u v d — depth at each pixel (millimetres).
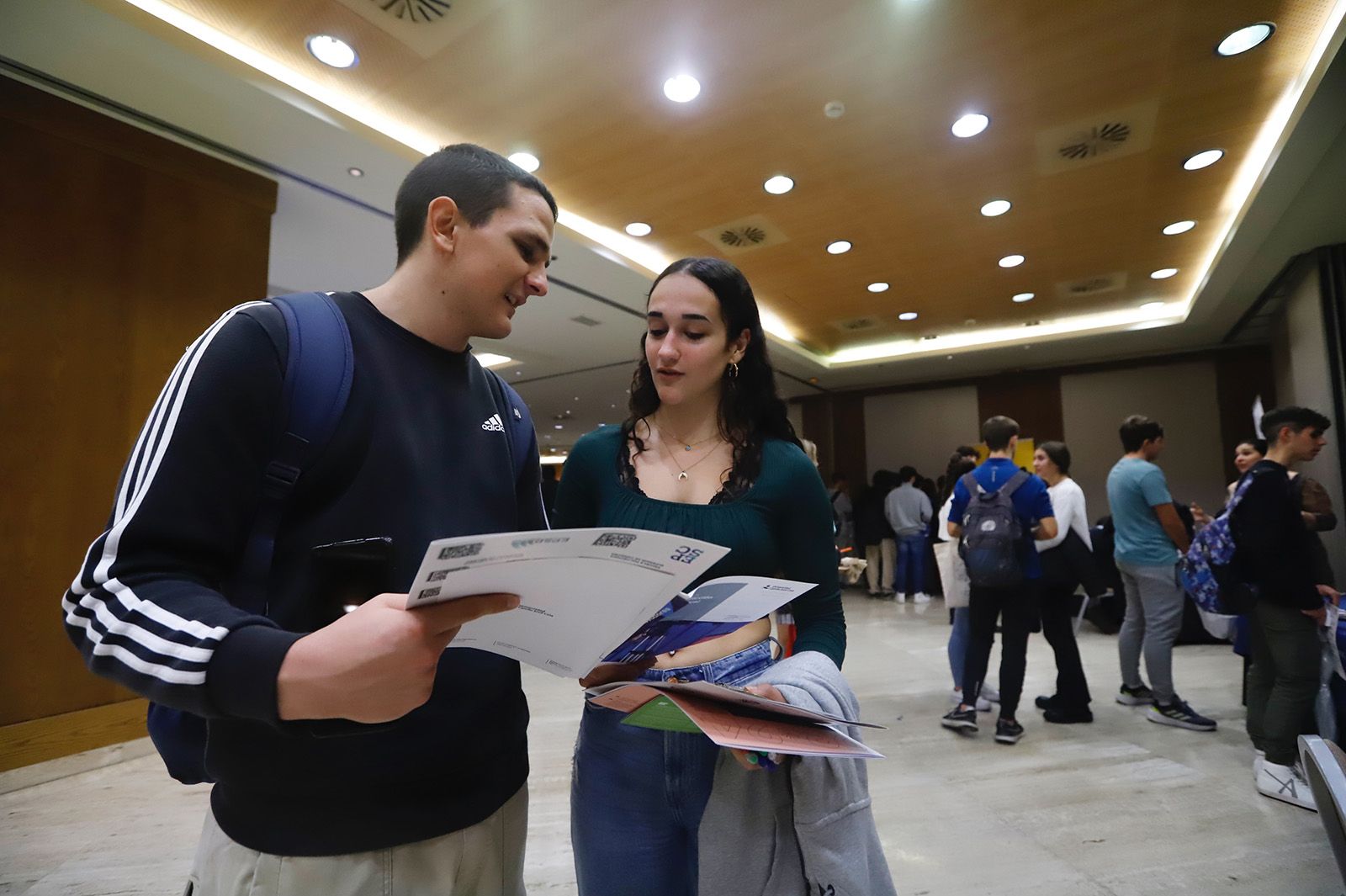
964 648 3838
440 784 762
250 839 691
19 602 3070
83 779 2889
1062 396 10320
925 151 4609
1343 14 3357
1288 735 2539
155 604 554
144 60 3271
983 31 3523
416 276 844
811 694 892
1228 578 2684
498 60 3676
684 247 6199
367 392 765
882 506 9336
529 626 628
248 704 514
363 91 3902
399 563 748
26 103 3256
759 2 3305
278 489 688
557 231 5445
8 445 3096
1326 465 5883
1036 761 2979
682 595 793
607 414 14531
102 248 3479
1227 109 4176
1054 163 4805
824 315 8297
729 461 1130
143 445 639
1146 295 7750
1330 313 5699
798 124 4301
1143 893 1947
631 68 3762
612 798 1007
